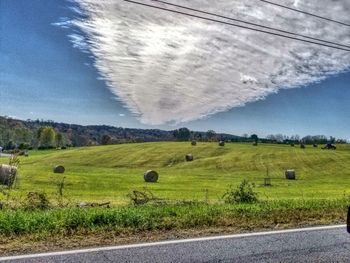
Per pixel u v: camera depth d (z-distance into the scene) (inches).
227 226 300.7
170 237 264.2
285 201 459.2
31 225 269.4
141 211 325.4
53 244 239.1
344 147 3875.5
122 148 3666.3
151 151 3341.5
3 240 241.9
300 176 2139.5
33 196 436.1
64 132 6855.3
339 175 2210.9
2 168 557.6
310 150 3361.2
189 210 347.9
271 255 231.8
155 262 212.8
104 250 231.1
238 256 227.9
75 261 210.5
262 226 305.4
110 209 332.8
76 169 2381.9
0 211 336.5
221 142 3668.8
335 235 283.9
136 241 251.9
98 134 6958.7
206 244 250.5
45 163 2913.4
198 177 1943.9
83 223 281.1
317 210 371.6
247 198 507.5
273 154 3056.1
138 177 1829.5
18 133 6190.9
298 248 247.9
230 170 2454.5
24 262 206.5
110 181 1566.2
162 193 1097.4
